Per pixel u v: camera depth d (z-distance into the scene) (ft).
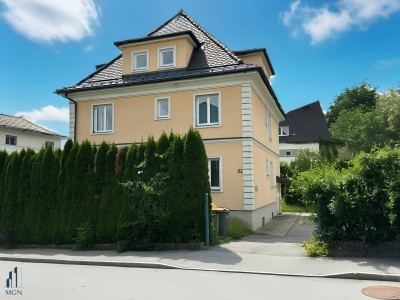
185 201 32.60
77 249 34.19
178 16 65.21
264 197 56.13
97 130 55.26
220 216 38.22
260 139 53.93
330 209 26.96
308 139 140.56
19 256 31.91
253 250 30.71
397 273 21.97
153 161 33.96
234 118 46.93
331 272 23.00
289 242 36.01
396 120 121.60
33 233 37.96
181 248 31.89
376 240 26.73
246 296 18.43
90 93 54.80
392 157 26.25
